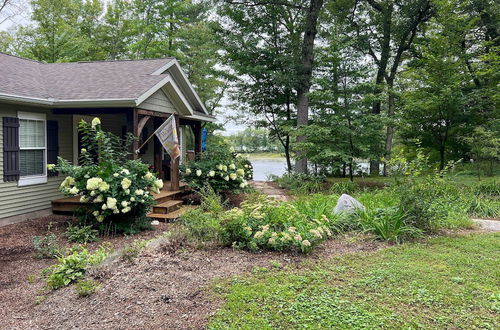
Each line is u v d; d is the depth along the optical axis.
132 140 7.85
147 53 21.84
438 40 12.88
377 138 13.14
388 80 18.08
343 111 12.61
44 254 5.35
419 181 6.83
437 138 13.68
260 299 3.46
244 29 15.94
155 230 7.07
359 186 12.55
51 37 18.72
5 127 7.52
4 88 7.29
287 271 4.24
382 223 5.86
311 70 14.96
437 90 12.66
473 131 12.24
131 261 4.42
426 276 4.07
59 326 3.10
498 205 8.61
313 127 12.77
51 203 8.66
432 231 6.25
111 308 3.35
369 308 3.28
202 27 21.20
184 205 9.34
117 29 23.38
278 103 17.12
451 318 3.10
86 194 6.67
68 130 9.45
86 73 10.09
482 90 12.95
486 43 13.40
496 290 3.67
